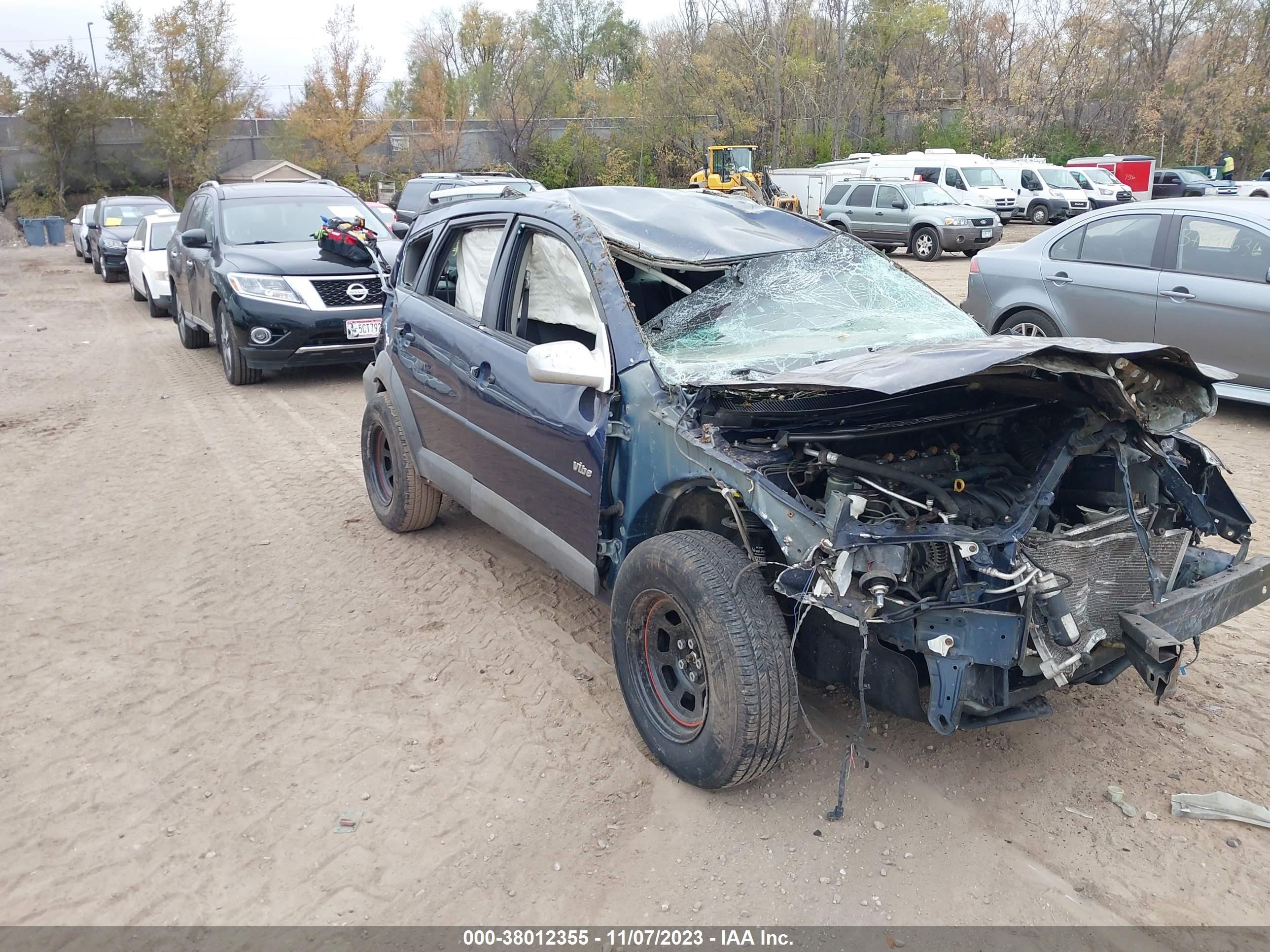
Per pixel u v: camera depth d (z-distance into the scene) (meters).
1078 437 3.24
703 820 3.27
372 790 3.49
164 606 5.02
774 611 3.15
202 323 11.55
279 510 6.46
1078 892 2.93
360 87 45.28
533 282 4.37
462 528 6.02
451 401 4.80
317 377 10.99
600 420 3.66
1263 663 4.20
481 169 25.67
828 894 2.94
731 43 43.47
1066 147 47.75
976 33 52.34
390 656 4.45
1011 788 3.40
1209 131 46.19
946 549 3.01
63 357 12.88
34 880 3.09
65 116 42.81
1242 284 7.23
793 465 3.20
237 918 2.91
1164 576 3.39
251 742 3.80
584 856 3.13
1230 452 7.04
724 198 5.02
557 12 60.44
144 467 7.55
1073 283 8.26
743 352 3.82
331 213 11.24
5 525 6.29
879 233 23.75
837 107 44.16
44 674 4.34
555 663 4.30
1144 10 48.19
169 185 46.50
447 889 3.01
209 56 44.94
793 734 3.16
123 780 3.58
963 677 2.90
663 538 3.36
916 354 3.36
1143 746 3.62
